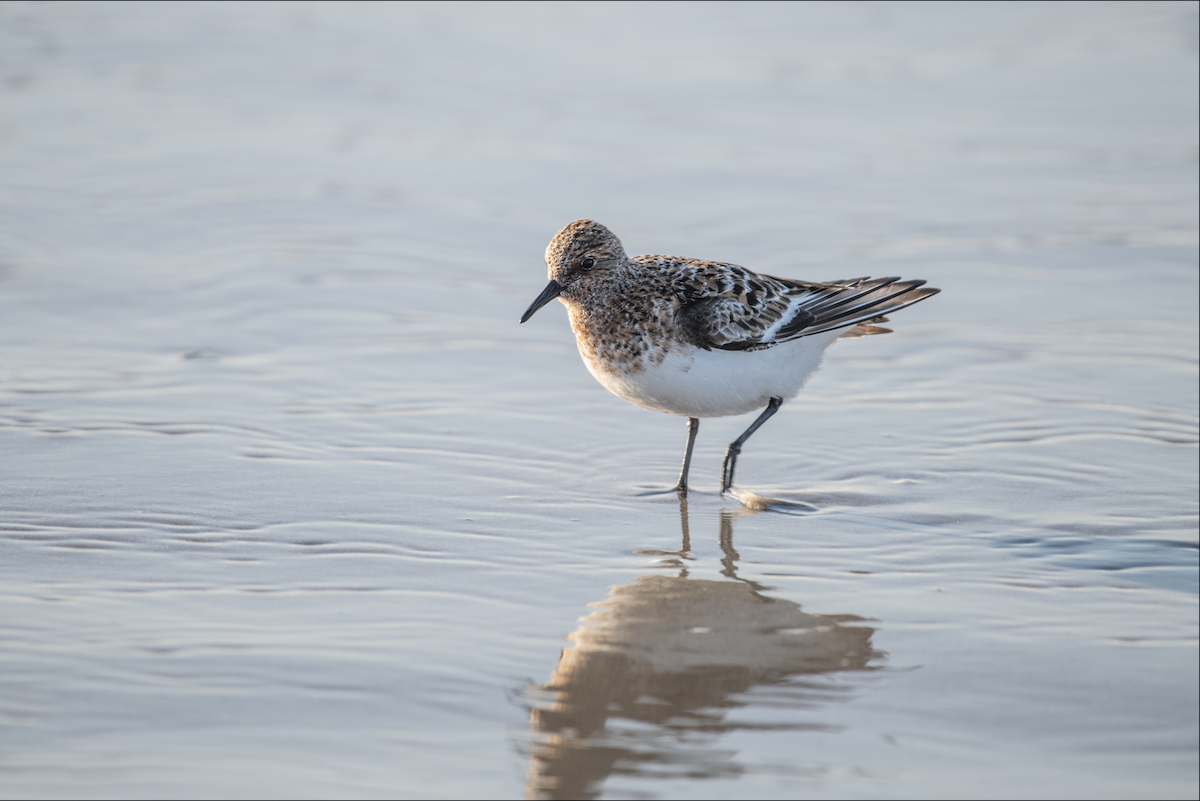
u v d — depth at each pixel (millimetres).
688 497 11062
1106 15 30500
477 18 29766
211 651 7836
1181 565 9461
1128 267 17297
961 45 28438
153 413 12445
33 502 10227
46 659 7641
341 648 7949
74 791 6359
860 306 11070
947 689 7605
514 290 16812
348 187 20172
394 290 16469
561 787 6531
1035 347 14820
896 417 12977
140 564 9156
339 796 6402
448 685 7551
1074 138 22953
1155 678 7707
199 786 6441
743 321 10711
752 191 20453
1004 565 9516
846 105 24703
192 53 26453
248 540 9680
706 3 31250
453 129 23172
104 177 20016
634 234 18578
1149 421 12633
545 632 8305
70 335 14461
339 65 26281
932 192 20422
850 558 9680
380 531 9961
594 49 27859
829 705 7414
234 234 18047
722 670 7844
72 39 26969
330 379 13672
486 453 11922
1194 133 23062
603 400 13570
